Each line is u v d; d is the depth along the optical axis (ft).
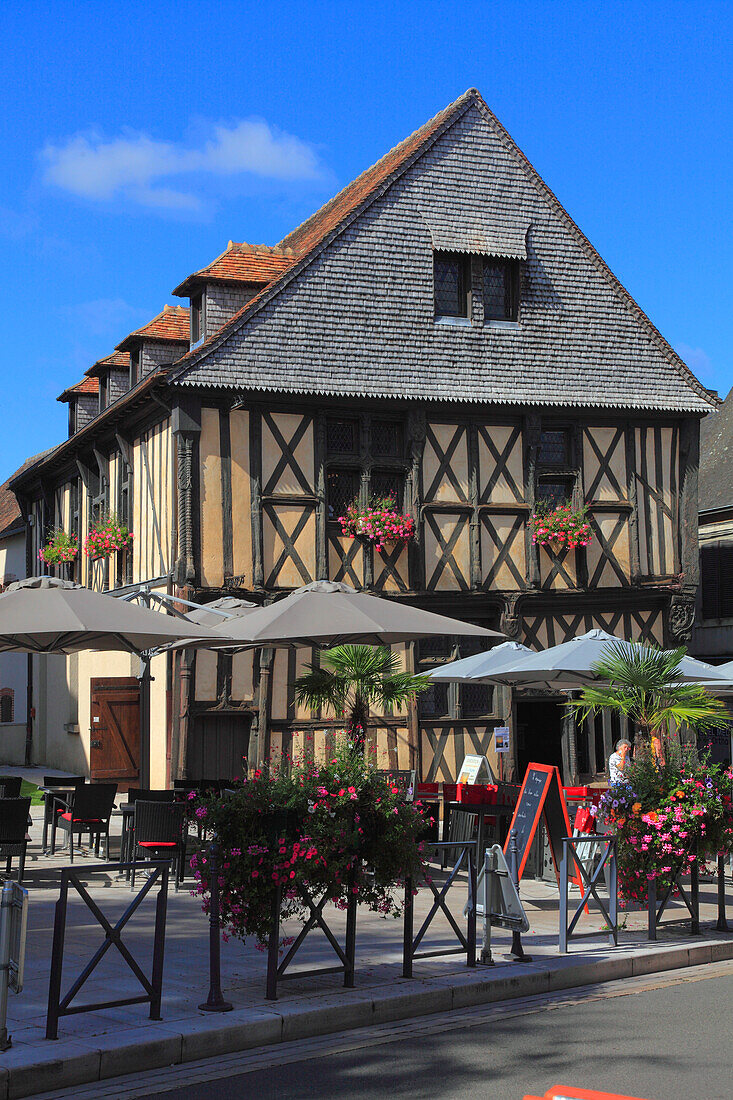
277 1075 18.10
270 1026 20.01
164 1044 18.63
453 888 36.73
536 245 64.64
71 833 38.37
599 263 65.82
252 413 57.21
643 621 65.57
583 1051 19.31
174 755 54.19
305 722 56.13
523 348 63.41
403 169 61.98
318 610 36.50
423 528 60.29
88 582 72.64
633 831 28.32
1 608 32.17
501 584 61.67
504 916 25.20
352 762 23.76
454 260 63.16
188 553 55.11
